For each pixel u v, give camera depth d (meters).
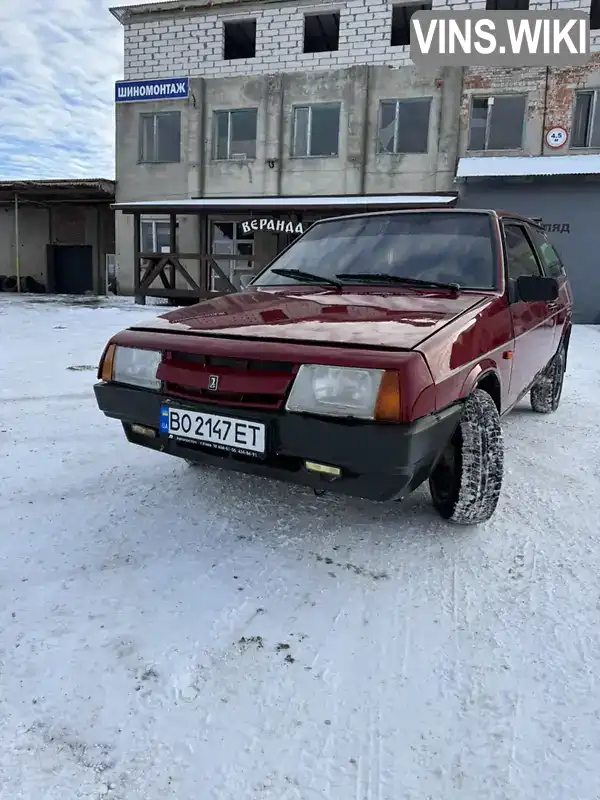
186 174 16.72
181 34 16.31
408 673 1.55
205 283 15.65
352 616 1.78
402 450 1.71
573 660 1.61
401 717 1.40
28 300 15.77
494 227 2.88
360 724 1.38
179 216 16.94
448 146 14.64
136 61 16.83
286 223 13.45
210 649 1.62
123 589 1.89
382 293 2.56
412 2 14.63
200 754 1.29
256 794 1.19
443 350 1.92
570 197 12.76
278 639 1.67
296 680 1.51
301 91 15.55
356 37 15.05
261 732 1.35
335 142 15.62
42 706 1.40
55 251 21.14
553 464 3.22
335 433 1.76
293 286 2.86
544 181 12.86
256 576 1.99
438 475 2.33
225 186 16.42
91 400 4.46
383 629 1.72
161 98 16.48
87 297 17.52
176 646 1.63
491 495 2.25
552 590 1.94
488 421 2.23
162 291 14.62
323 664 1.57
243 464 1.98
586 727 1.38
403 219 3.10
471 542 2.25
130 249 17.66
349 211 13.68
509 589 1.95
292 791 1.20
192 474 2.91
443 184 14.80
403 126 15.05
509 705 1.44
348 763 1.27
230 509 2.51
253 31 16.83
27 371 5.55
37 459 3.10
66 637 1.65
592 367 6.63
